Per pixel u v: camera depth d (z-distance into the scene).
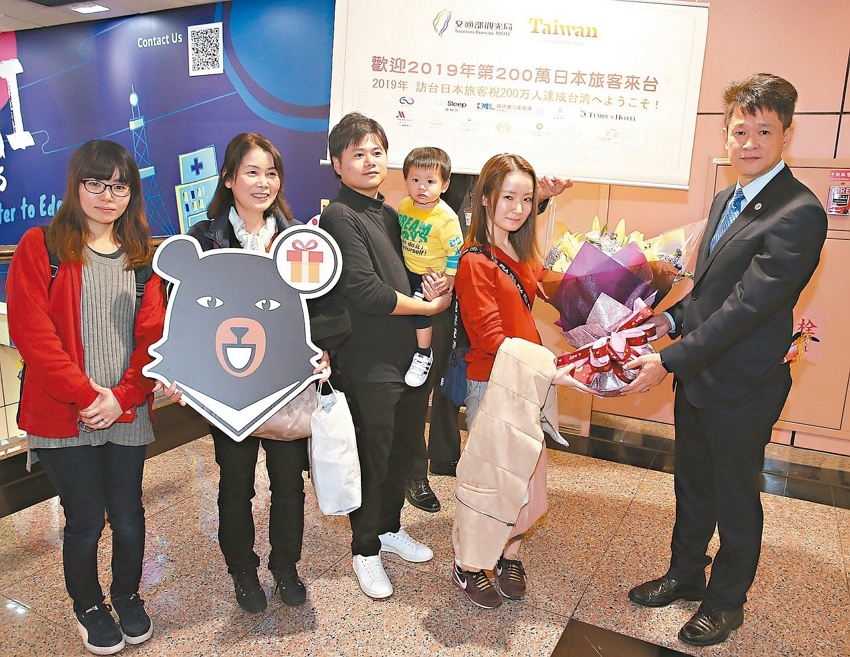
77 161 1.62
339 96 2.56
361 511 2.12
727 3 3.23
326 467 1.84
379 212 2.02
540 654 1.92
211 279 1.77
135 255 1.75
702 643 1.96
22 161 5.62
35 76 5.33
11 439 2.99
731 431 1.85
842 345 3.29
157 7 4.55
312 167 4.32
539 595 2.21
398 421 2.18
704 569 2.24
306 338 1.81
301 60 4.21
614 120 2.43
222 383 1.77
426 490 2.86
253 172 1.76
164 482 2.98
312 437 1.85
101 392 1.67
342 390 2.02
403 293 2.00
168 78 4.75
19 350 1.63
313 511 2.75
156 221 5.05
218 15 4.43
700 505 2.08
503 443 1.88
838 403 3.35
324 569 2.33
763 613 2.14
